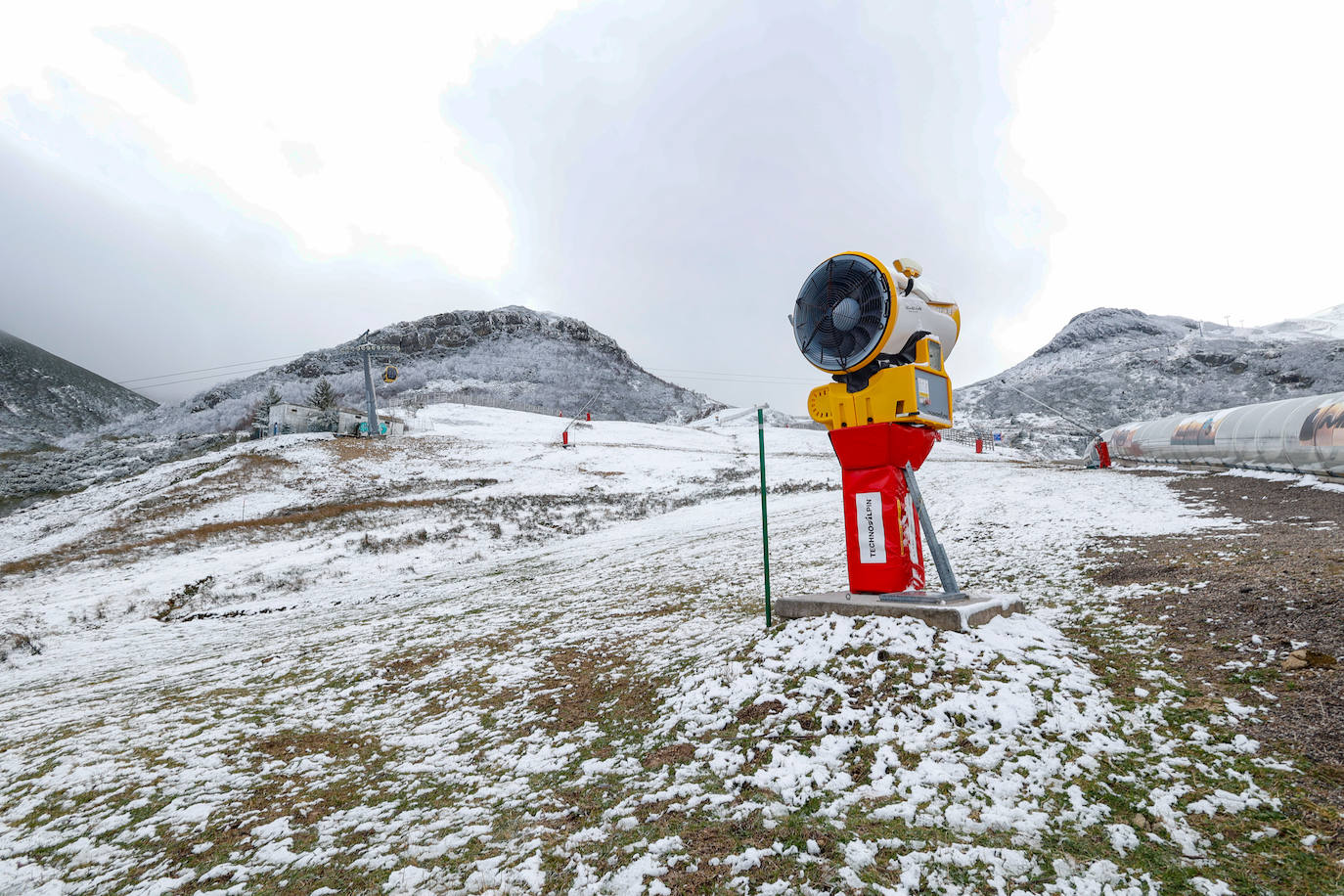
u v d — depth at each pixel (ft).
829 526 64.03
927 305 22.63
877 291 21.53
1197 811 11.11
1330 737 12.41
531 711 21.57
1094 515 46.55
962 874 10.21
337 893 12.19
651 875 11.30
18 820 17.48
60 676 42.45
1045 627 20.25
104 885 13.66
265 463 155.63
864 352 21.88
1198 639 18.30
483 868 12.39
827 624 20.61
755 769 14.65
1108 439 109.91
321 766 19.22
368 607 55.77
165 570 77.61
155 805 17.48
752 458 174.29
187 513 121.60
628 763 16.22
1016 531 43.65
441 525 96.89
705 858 11.59
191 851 14.74
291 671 32.07
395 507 114.11
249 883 13.03
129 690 33.47
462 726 21.21
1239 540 30.42
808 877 10.59
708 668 21.18
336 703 25.55
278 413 209.97
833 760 14.34
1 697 37.45
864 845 11.28
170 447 231.50
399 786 17.07
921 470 105.40
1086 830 10.98
